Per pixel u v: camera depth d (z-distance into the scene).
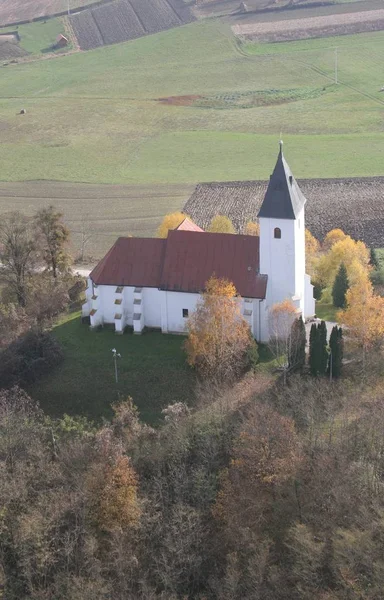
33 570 97.88
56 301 176.75
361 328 145.50
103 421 131.75
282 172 148.62
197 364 148.75
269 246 153.50
